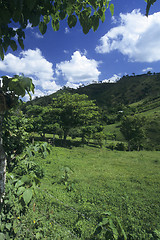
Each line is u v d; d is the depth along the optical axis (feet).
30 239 9.53
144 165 60.23
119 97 585.63
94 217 18.90
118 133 248.52
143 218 19.97
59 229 14.47
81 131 133.49
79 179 35.50
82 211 20.11
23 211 10.08
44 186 28.04
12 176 6.30
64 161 55.11
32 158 46.29
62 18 4.28
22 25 4.00
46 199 21.08
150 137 203.92
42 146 7.18
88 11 4.15
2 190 4.22
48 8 4.06
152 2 2.73
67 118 115.34
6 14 3.53
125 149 147.74
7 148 7.85
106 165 57.11
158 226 18.21
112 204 23.90
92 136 130.93
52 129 115.75
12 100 4.27
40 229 11.37
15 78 3.81
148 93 531.91
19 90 3.76
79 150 97.25
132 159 74.69
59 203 20.93
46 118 117.91
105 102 579.89
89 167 51.34
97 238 12.71
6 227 7.81
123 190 30.09
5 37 4.29
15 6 3.18
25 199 4.50
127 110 386.52
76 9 4.14
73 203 22.59
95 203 23.68
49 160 51.67
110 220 6.21
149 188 31.96
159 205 23.95
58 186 29.71
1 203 4.24
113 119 339.16
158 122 235.40
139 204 23.94
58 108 119.03
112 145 143.43
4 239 7.32
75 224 16.51
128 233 16.12
